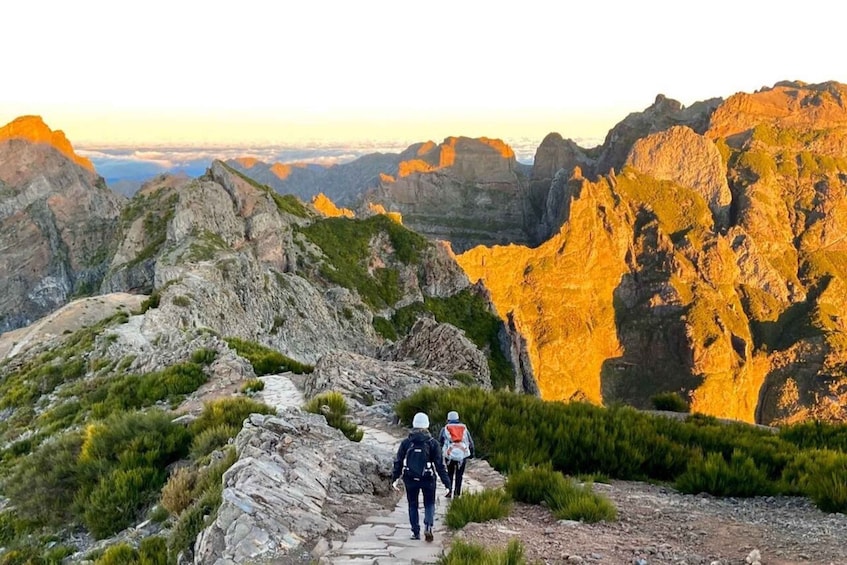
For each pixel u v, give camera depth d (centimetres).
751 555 867
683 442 1712
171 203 13562
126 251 12538
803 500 1263
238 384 2756
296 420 1543
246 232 11675
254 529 905
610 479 1512
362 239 15600
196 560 923
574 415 1833
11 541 1508
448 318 15075
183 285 6369
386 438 1752
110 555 1087
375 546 910
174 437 1725
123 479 1508
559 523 1052
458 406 1805
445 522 1021
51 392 3641
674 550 916
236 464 1120
